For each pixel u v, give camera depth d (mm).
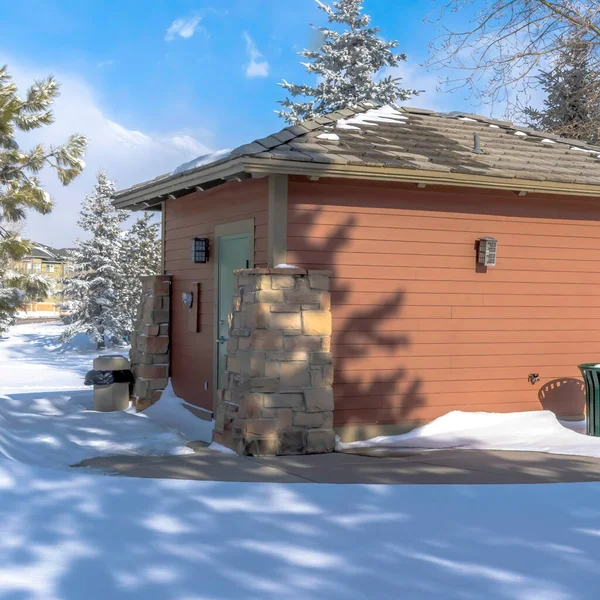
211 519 5535
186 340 11969
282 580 4344
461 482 7047
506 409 10578
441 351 10188
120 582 4305
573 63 17609
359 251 9703
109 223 35844
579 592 4176
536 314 10797
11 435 9297
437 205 10172
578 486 6723
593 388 10047
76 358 32062
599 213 11258
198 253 11148
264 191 9531
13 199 15328
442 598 4094
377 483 6980
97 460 8320
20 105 15562
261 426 8711
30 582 4293
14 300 15656
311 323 9023
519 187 10094
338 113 11414
